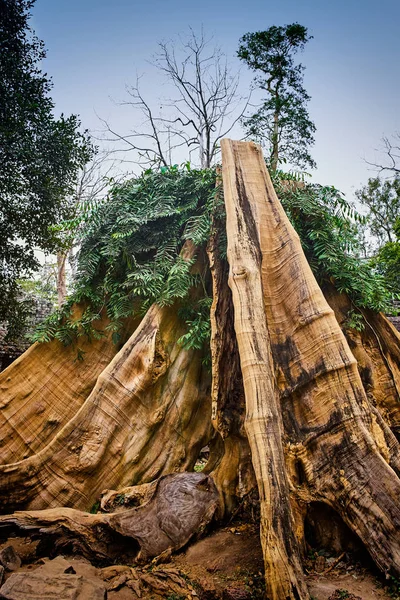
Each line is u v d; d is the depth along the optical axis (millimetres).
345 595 2945
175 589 3154
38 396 5977
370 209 26453
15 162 10609
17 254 11617
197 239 5742
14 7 10820
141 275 5766
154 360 5293
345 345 4023
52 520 3998
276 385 3967
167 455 5195
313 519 3730
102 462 4875
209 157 11867
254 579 3250
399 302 10477
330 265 5910
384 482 3387
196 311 5809
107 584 3201
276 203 5250
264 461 3258
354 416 3719
